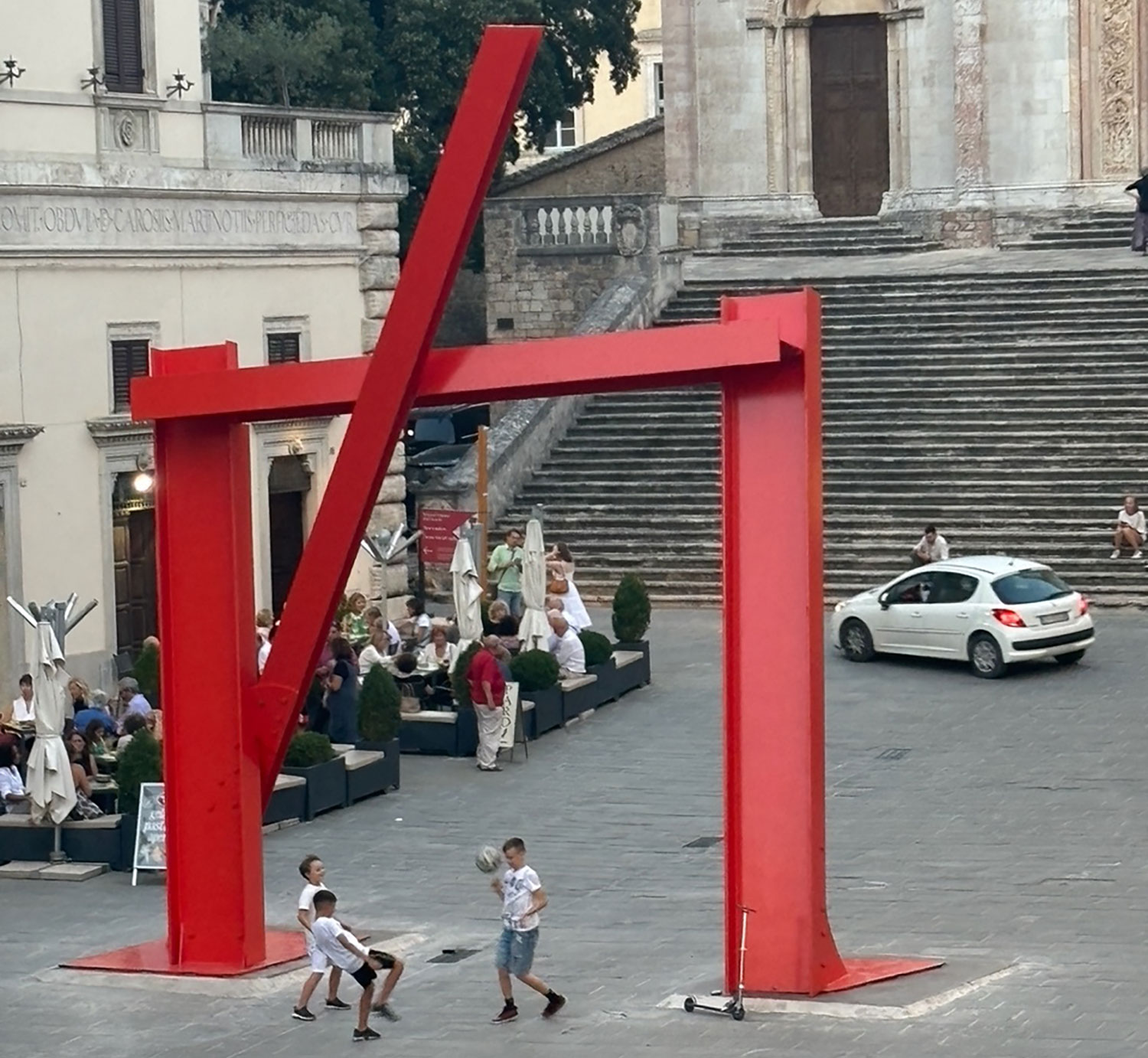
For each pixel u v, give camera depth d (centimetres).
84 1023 2233
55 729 2981
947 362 5162
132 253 3969
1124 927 2456
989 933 2447
